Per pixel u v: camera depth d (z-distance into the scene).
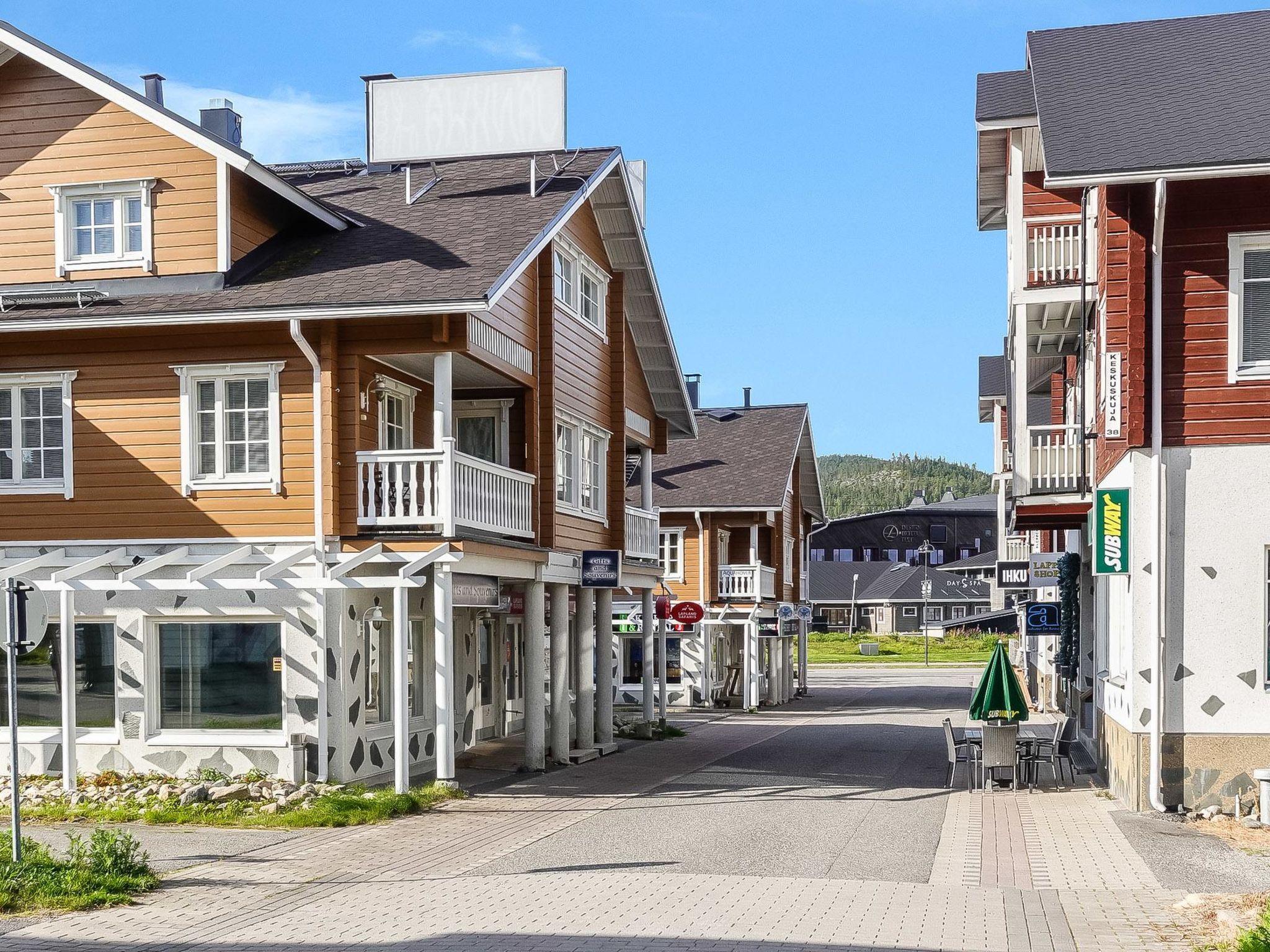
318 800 16.23
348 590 17.75
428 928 9.91
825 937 9.60
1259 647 15.33
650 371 27.31
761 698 41.78
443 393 17.36
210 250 18.28
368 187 22.55
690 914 10.41
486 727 25.67
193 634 17.92
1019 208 23.02
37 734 18.11
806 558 51.66
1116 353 16.17
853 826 15.24
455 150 24.02
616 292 25.02
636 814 16.22
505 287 17.27
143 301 17.94
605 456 24.89
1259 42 18.83
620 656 39.53
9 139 18.94
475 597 18.58
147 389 18.06
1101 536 16.02
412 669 20.39
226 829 14.82
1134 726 15.78
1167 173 15.01
